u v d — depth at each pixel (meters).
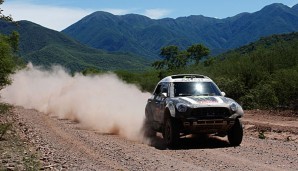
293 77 24.28
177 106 11.02
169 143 11.35
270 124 17.00
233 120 10.96
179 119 11.09
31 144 11.92
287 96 24.19
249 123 17.67
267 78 28.36
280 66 29.84
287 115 20.89
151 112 13.12
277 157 9.29
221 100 11.25
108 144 11.86
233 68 31.97
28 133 14.51
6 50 21.55
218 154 9.88
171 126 11.20
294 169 7.85
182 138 13.12
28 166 8.34
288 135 13.91
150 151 10.57
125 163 8.88
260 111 23.47
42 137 13.54
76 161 9.20
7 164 8.55
